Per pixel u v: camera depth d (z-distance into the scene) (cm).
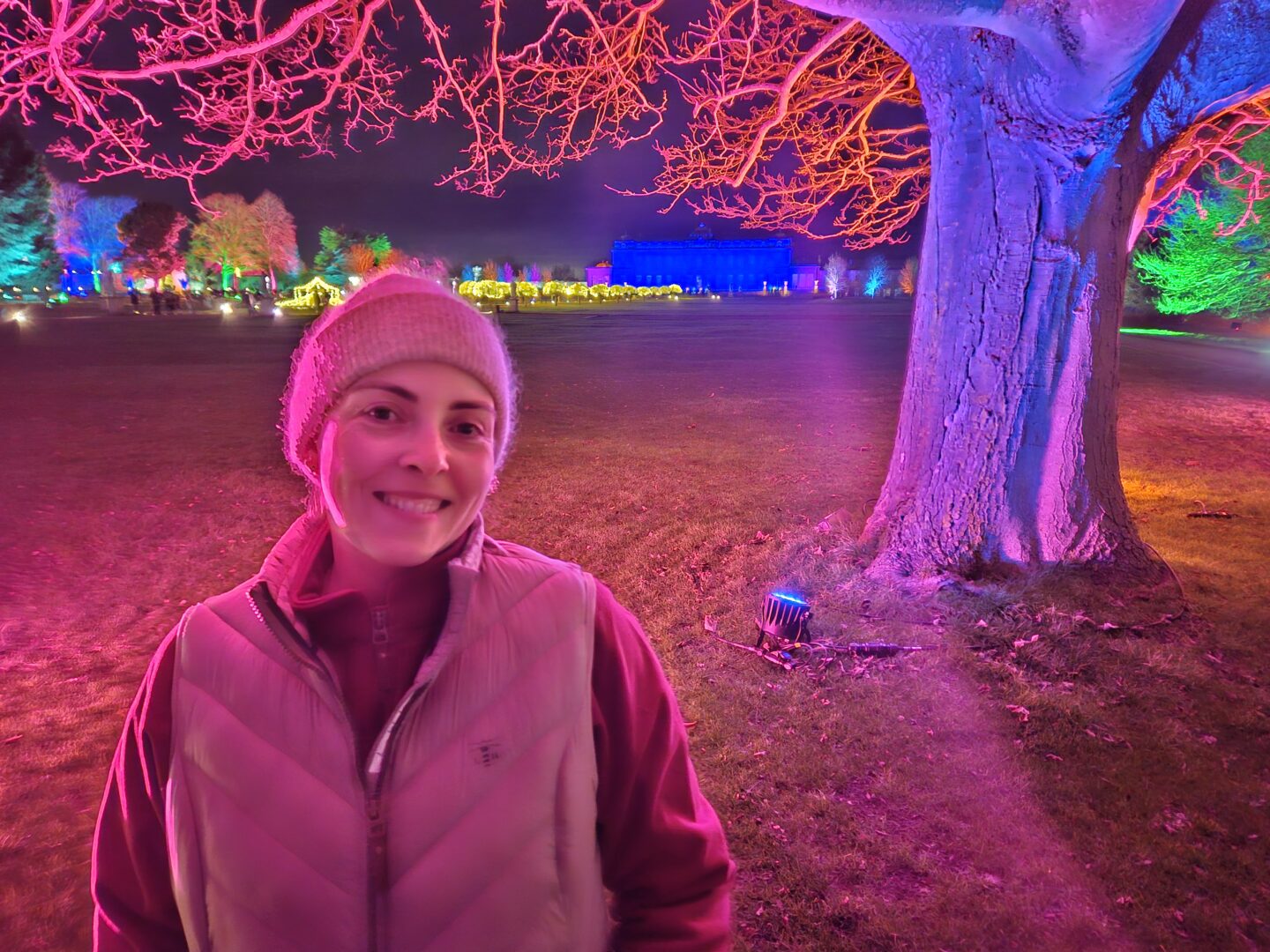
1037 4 403
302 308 5778
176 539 688
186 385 1669
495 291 7881
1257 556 624
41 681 437
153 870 93
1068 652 439
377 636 86
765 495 815
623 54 620
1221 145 685
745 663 442
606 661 96
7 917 271
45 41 369
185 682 86
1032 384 519
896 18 414
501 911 83
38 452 1021
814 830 303
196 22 393
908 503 570
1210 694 401
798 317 5144
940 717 382
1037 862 284
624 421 1284
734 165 794
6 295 5772
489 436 82
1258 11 433
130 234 6850
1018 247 502
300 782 81
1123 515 539
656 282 15812
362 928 80
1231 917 258
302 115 492
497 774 84
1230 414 1325
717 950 99
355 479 75
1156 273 3456
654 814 99
